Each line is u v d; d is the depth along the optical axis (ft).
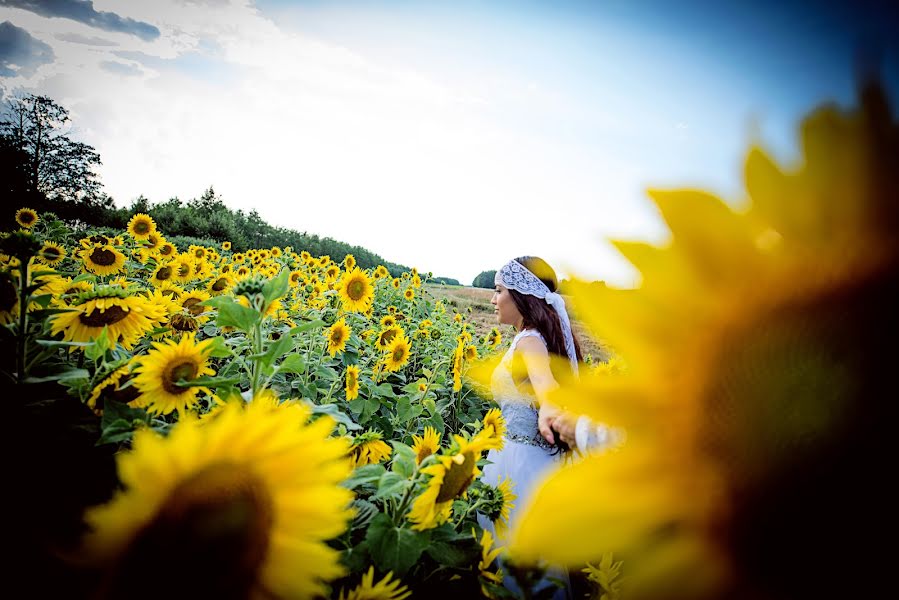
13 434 4.11
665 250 1.28
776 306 1.23
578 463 1.38
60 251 18.17
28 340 5.32
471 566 4.98
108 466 4.36
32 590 2.80
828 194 1.16
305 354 12.27
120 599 2.03
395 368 14.39
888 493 1.07
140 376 5.18
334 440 2.64
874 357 1.11
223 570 2.21
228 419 2.34
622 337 1.32
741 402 1.24
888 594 1.07
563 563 1.18
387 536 4.54
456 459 4.46
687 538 1.20
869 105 1.02
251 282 5.16
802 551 1.11
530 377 7.97
